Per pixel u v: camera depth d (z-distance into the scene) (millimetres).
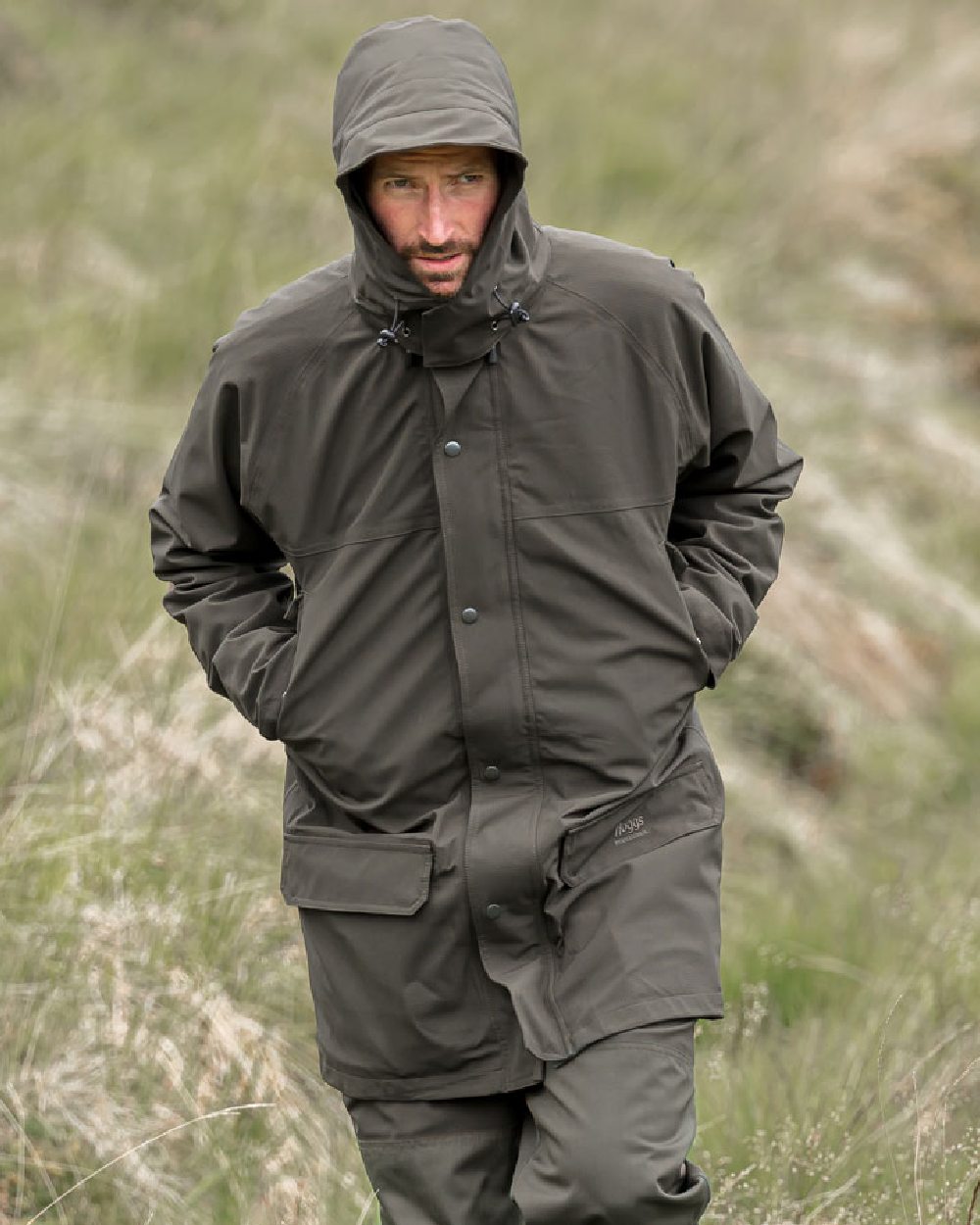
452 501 10375
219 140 32250
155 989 14695
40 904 15055
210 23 37531
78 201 28547
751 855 21406
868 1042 15711
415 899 10445
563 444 10445
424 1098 10750
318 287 10703
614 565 10547
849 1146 13914
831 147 38750
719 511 11359
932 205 37000
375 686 10625
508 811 10484
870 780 23906
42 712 17438
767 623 25297
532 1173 10172
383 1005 10672
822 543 27750
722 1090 15086
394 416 10492
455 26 10141
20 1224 12672
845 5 46750
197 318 26203
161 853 16125
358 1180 13961
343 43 38469
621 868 10492
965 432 32000
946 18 45688
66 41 34406
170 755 17547
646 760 10578
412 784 10609
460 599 10414
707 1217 13297
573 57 41312
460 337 10211
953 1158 13719
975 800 24234
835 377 31938
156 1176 13367
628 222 33312
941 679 26641
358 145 9719
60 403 23531
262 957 15727
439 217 9844
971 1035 15922
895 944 18375
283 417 10648
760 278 34031
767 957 17875
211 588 11547
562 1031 10273
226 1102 14078
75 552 20578
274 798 17969
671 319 10609
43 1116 13555
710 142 38188
